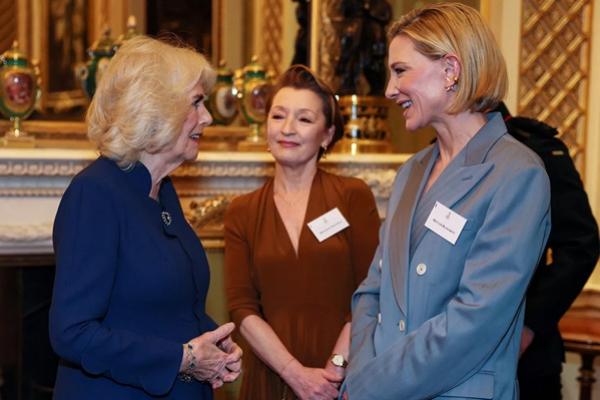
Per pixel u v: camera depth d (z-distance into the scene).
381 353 2.02
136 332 2.00
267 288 2.71
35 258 3.26
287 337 2.66
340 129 2.87
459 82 2.00
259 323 2.65
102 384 1.99
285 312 2.68
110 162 2.04
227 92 3.85
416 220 2.08
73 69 3.65
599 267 3.91
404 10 4.08
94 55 3.63
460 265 1.98
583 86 3.88
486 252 1.92
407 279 2.04
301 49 4.02
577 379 3.67
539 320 2.44
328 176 2.85
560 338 2.65
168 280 2.02
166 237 2.09
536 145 2.52
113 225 1.96
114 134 2.00
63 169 3.17
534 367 2.59
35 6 3.57
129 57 2.04
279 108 2.76
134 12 3.75
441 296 1.99
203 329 2.17
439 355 1.91
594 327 3.62
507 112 2.65
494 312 1.88
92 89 3.63
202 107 2.16
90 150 3.31
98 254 1.93
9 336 3.34
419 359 1.93
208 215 3.34
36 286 3.42
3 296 3.31
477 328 1.88
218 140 3.88
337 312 2.69
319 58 3.92
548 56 3.86
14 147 3.35
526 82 3.84
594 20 3.86
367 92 3.93
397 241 2.10
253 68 3.81
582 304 3.89
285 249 2.71
